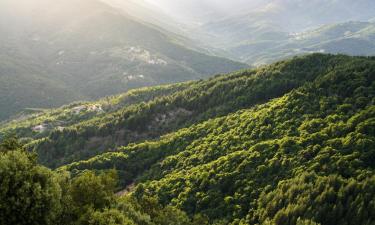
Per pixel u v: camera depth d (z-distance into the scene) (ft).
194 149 529.04
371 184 322.75
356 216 304.50
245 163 426.92
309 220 306.76
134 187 508.94
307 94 519.19
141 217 284.61
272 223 326.44
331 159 372.17
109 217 232.32
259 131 493.77
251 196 382.42
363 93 472.44
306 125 453.58
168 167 520.83
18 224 195.31
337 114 453.58
